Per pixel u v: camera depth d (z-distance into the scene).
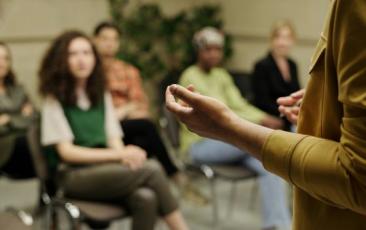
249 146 0.75
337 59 0.68
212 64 3.36
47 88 2.48
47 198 2.43
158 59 5.38
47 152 2.46
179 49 5.40
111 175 2.38
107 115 2.70
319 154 0.68
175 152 3.64
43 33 4.66
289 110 1.05
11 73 3.60
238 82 4.04
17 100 3.54
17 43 4.55
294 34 3.57
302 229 0.79
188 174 3.55
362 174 0.62
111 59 3.66
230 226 3.26
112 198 2.42
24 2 4.52
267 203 2.98
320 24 4.32
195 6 5.71
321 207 0.76
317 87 0.75
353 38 0.64
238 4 5.26
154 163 2.53
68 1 4.76
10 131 3.35
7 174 3.03
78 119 2.51
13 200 3.69
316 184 0.68
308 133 0.78
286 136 0.72
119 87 3.60
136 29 5.25
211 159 3.06
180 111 0.78
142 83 5.21
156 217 2.44
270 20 4.88
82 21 4.88
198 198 3.53
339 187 0.65
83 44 2.52
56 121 2.44
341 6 0.66
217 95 3.36
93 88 2.59
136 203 2.37
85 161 2.42
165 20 5.42
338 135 0.73
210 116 0.76
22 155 3.00
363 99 0.62
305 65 4.51
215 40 3.31
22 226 1.84
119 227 3.20
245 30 5.22
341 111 0.71
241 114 3.34
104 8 5.01
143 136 3.33
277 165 0.72
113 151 2.46
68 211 2.28
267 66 3.45
